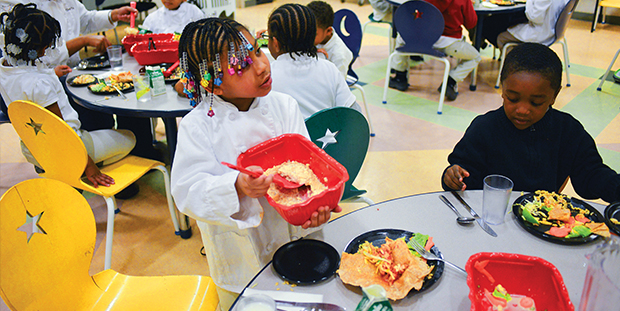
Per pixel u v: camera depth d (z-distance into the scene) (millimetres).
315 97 1803
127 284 1251
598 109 3480
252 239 1196
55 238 1101
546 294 838
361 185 2562
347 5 8070
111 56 2350
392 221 1107
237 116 1096
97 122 2562
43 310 1062
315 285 916
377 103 3744
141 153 2756
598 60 4629
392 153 2916
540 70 1164
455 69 3678
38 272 1055
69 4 2662
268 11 7406
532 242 1022
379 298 685
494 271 861
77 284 1167
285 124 1209
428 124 3346
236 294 1378
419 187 2543
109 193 1780
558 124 1359
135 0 5219
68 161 1685
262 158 1105
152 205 2432
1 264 973
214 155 1090
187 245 2107
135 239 2148
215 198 989
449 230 1066
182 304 1194
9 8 2385
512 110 1251
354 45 3377
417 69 4609
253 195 969
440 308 844
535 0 3584
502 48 4062
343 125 1533
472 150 1430
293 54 1746
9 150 3025
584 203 1120
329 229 1083
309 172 1058
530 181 1389
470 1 3455
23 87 1827
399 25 3506
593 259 737
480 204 1173
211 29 964
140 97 1936
